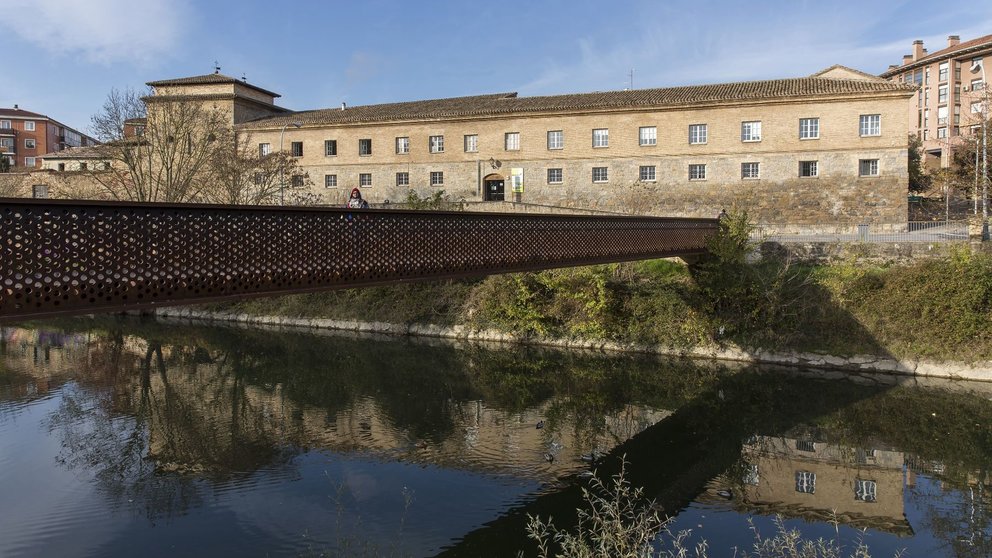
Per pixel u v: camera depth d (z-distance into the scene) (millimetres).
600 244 16453
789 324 21562
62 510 10656
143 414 16328
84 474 12320
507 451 13688
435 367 21953
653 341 23359
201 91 46500
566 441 14391
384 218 10430
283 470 12531
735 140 36719
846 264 22078
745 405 17141
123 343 26422
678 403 17453
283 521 10219
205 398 17953
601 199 39469
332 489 11562
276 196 39562
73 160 53375
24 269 6355
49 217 6547
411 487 11664
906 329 19922
